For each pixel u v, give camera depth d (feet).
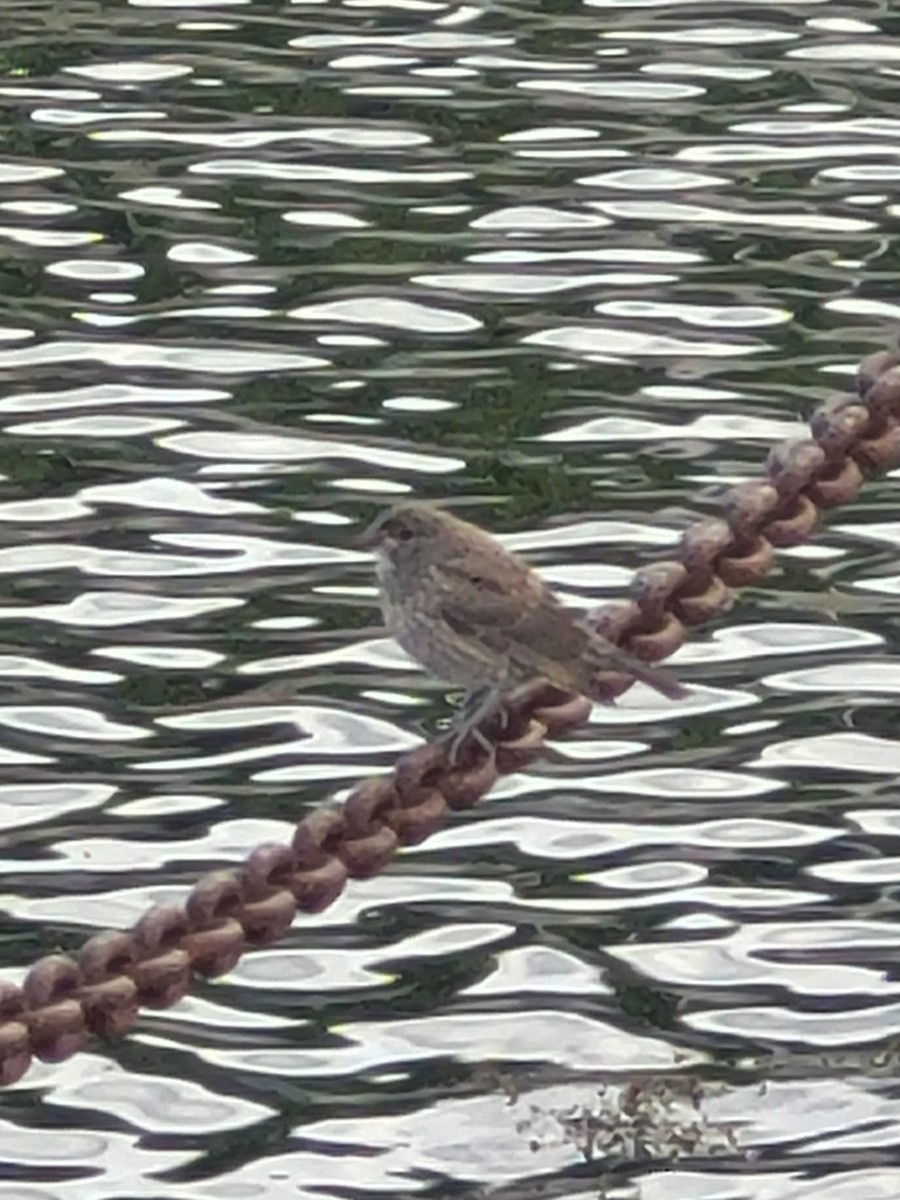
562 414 68.85
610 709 56.65
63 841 52.03
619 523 63.72
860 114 87.20
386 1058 46.52
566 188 81.97
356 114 87.25
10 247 77.97
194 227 79.41
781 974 48.65
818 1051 46.68
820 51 92.32
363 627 59.41
